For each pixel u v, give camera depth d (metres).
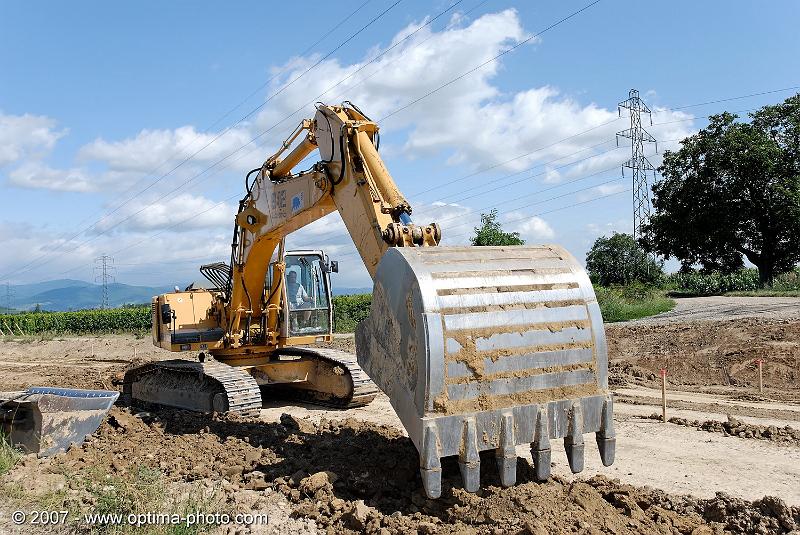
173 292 12.89
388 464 6.95
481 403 5.41
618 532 5.23
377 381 6.07
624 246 70.38
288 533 5.67
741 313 26.61
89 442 8.97
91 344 34.59
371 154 7.61
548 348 5.71
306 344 12.66
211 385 11.12
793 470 7.57
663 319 27.77
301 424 9.93
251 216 10.38
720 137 48.84
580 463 5.75
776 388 13.48
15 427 8.64
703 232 49.25
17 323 45.53
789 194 45.22
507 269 5.89
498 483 6.21
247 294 11.52
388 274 5.93
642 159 62.12
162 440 9.17
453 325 5.40
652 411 11.20
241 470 7.44
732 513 5.87
